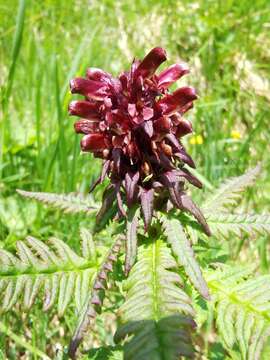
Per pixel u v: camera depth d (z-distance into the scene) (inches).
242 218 5.7
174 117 5.2
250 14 13.6
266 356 5.2
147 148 5.2
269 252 10.2
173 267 5.0
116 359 5.8
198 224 5.5
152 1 14.2
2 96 9.3
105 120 5.2
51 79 11.4
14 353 7.7
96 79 5.4
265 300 5.0
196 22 13.4
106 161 5.3
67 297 5.1
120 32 13.4
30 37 12.6
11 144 10.3
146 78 5.2
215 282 5.4
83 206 6.2
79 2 14.2
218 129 11.4
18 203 9.8
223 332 5.0
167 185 5.2
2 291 5.0
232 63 12.9
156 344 4.0
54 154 9.1
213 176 10.4
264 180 10.8
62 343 8.1
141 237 5.5
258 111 12.2
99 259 5.4
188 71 5.3
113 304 8.1
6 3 13.7
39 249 5.3
